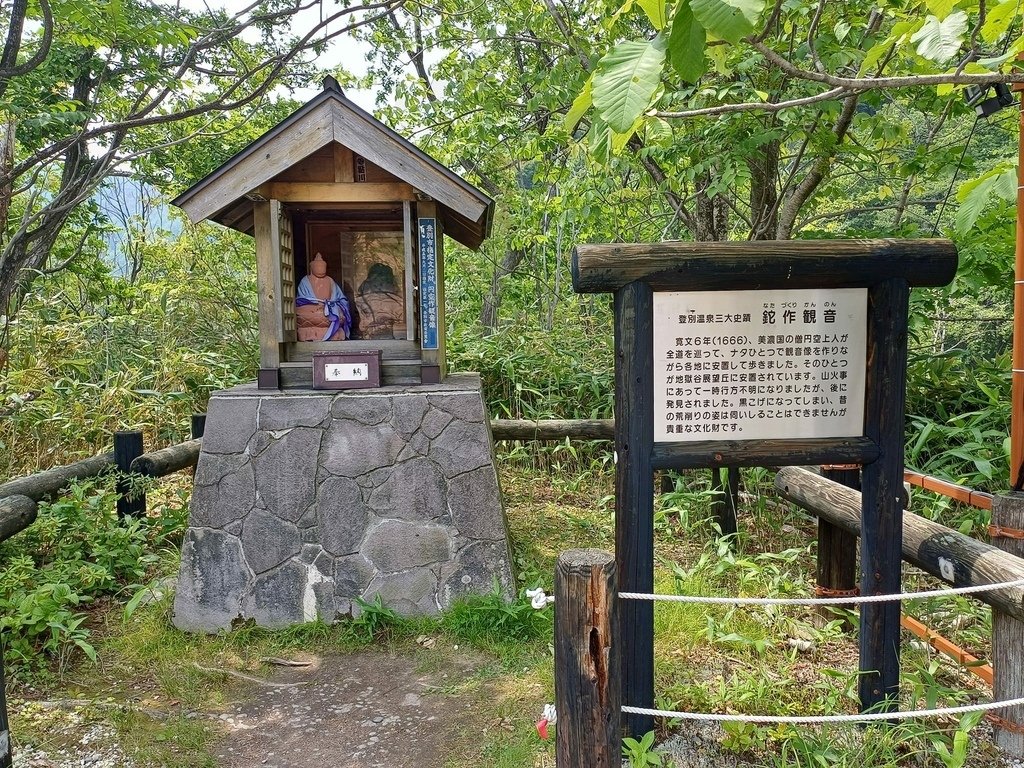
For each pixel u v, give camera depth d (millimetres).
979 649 3061
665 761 2266
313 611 3465
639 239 7742
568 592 1769
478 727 2627
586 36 6164
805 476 3537
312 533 3490
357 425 3527
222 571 3465
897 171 5641
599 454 6035
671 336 2340
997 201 4148
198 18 5281
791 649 3029
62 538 3811
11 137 4109
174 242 7691
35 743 2441
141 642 3229
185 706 2797
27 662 2895
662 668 2836
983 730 2486
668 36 1678
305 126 3359
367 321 3908
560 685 1816
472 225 3975
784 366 2373
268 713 2768
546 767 2340
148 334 7336
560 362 6492
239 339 7258
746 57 4195
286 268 3727
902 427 2389
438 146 8688
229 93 3674
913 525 2832
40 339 6207
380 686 2955
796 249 2307
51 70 5680
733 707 2535
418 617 3459
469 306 9648
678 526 4684
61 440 5426
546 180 7367
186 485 5246
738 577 3643
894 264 2328
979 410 5254
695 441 2367
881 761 2254
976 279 4441
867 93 4598
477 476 3527
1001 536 2506
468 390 3582
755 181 5793
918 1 2197
